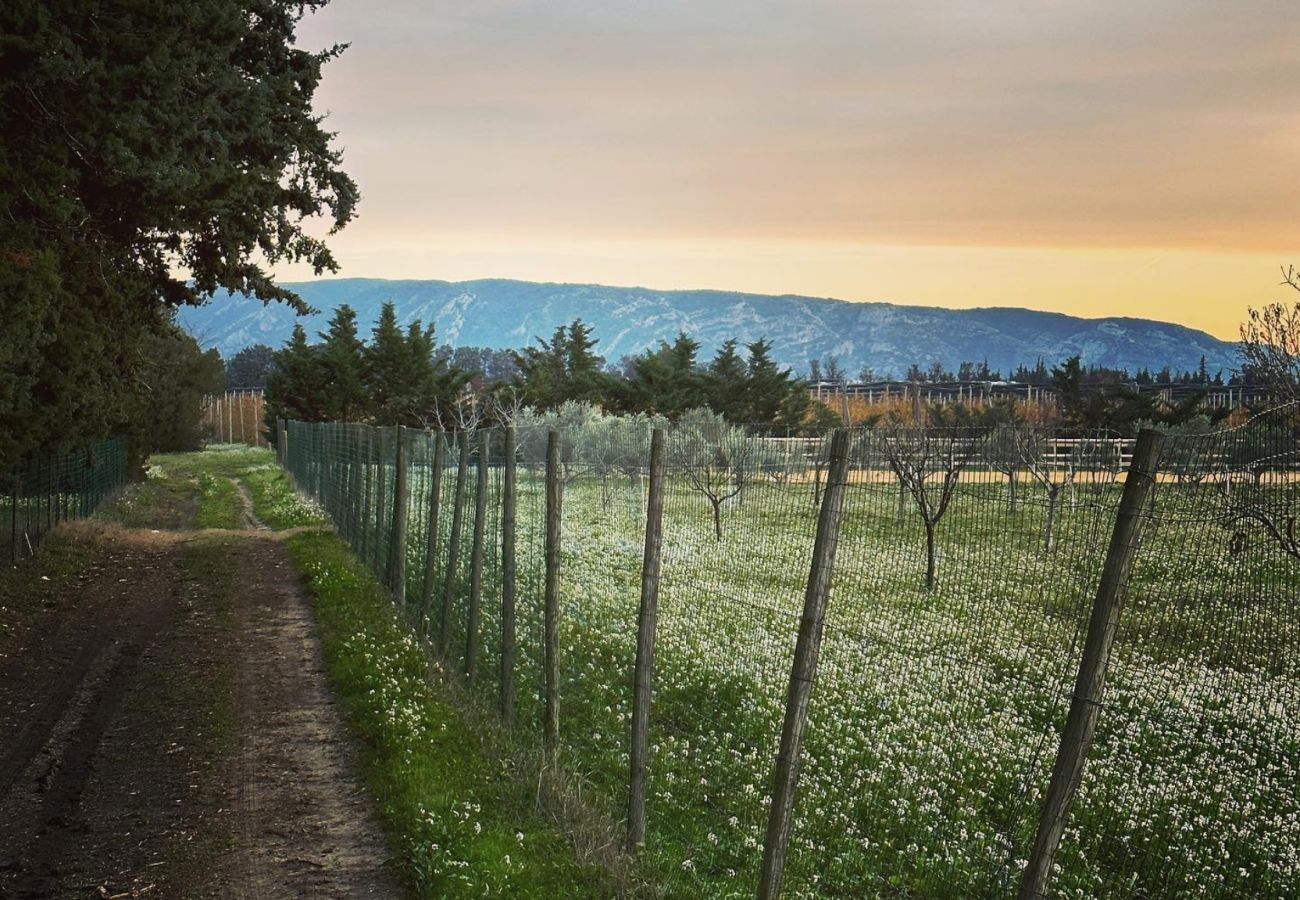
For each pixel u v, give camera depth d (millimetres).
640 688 8609
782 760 6750
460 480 15133
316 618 18406
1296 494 6652
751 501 14367
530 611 14938
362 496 26656
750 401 99125
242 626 17828
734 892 7828
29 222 19156
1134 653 7176
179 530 36375
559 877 7602
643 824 8617
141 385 29406
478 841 8133
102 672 14492
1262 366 21953
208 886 7746
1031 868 5066
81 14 17250
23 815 9195
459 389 96562
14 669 14602
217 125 20219
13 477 23016
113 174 19188
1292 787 6930
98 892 7652
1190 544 6816
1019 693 9477
